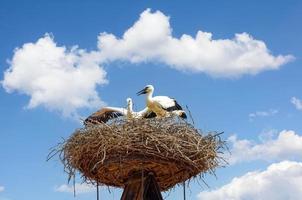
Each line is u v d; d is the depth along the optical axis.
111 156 15.15
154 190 15.80
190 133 15.66
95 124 15.63
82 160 15.72
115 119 15.52
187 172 15.77
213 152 15.76
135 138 15.09
